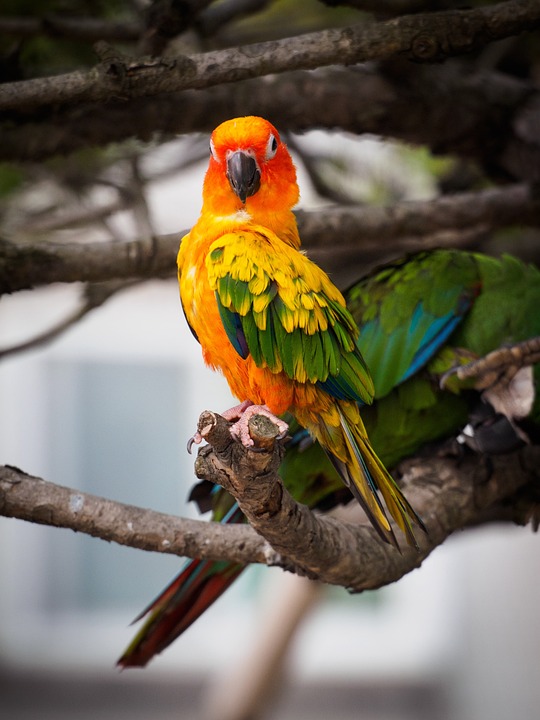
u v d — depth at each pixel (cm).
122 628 2108
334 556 680
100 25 903
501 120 1030
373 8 834
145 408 2070
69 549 2112
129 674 2120
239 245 696
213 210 750
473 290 835
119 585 2117
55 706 2105
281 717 2116
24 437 2047
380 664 2106
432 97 991
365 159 1303
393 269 859
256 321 675
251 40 1077
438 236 1173
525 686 1981
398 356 820
